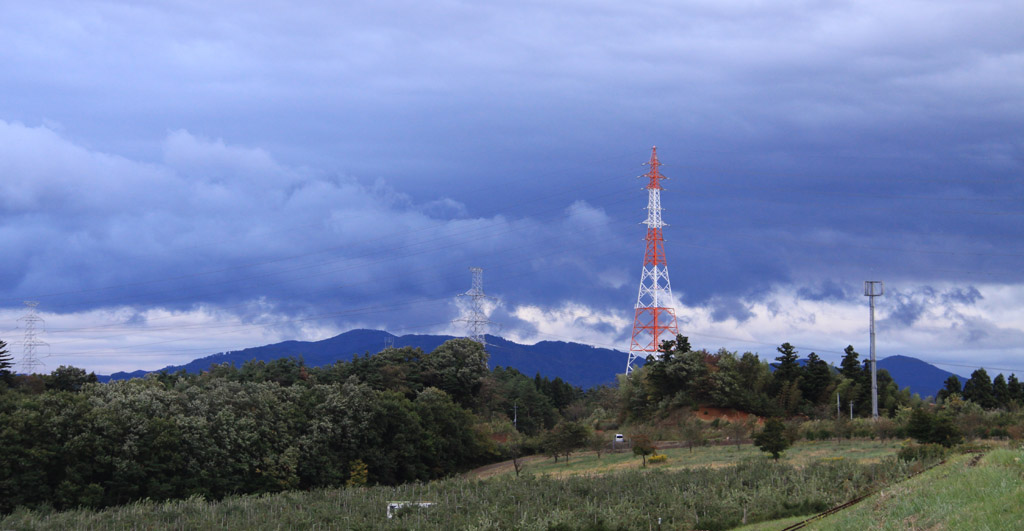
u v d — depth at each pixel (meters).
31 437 74.69
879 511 36.97
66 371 105.31
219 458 85.56
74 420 77.62
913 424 76.75
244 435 88.81
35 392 98.06
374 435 103.44
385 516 62.47
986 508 31.09
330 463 97.38
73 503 73.81
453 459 117.50
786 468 67.94
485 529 53.00
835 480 58.97
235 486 86.31
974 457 45.16
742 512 51.53
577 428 107.88
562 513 55.41
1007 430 90.94
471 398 145.62
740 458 85.25
